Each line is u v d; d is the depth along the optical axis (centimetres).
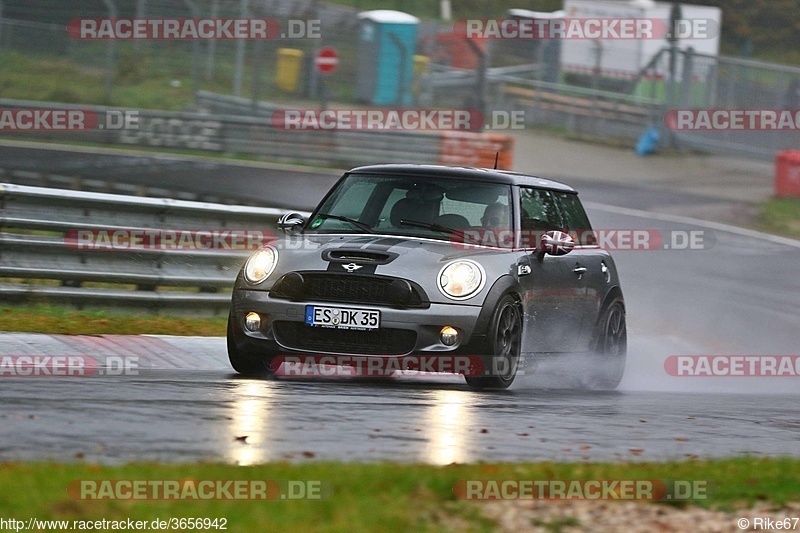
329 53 10256
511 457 1780
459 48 11862
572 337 3184
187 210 3781
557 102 11688
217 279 3797
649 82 11238
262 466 1469
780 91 10606
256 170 8175
